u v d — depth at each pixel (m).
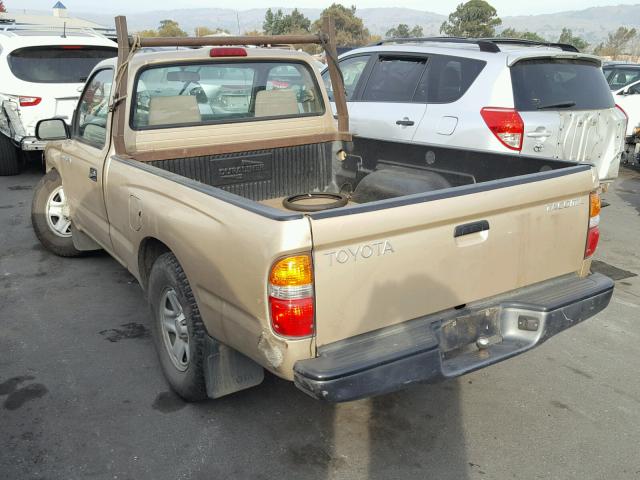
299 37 4.23
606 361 3.76
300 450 2.87
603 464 2.79
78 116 4.59
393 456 2.84
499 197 2.66
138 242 3.34
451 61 5.72
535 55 5.32
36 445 2.88
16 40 8.12
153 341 3.71
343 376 2.23
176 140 3.89
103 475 2.68
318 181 4.66
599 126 5.70
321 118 4.55
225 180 4.14
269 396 3.33
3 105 8.27
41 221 5.34
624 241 6.23
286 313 2.22
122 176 3.50
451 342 2.65
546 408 3.24
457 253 2.60
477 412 3.20
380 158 4.34
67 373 3.54
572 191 2.96
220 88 4.04
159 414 3.15
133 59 3.66
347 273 2.30
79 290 4.79
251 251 2.30
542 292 2.96
